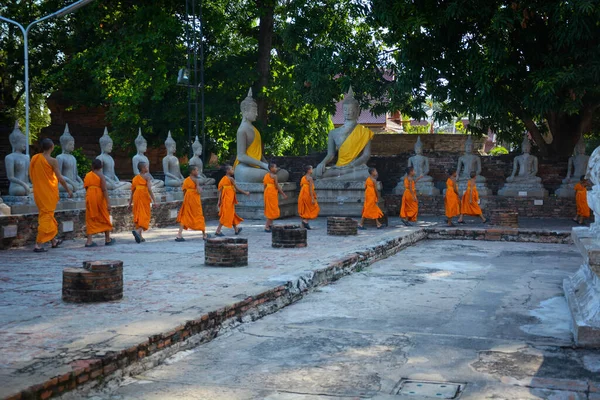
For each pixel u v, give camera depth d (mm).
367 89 21719
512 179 22719
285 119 29141
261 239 14570
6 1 29250
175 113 25156
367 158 21797
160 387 4871
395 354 5895
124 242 13562
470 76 18766
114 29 26391
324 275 9797
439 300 8641
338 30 23344
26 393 4012
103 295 6980
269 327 6973
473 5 17594
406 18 18547
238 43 28203
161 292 7652
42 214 11562
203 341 6188
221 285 8188
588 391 4828
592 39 17344
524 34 18672
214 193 21000
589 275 7480
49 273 9055
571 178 22031
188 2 24859
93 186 12547
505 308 8109
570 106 17812
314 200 17234
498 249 15000
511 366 5500
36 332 5547
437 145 27844
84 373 4539
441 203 22641
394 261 12789
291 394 4758
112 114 26031
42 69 30141
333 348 6102
